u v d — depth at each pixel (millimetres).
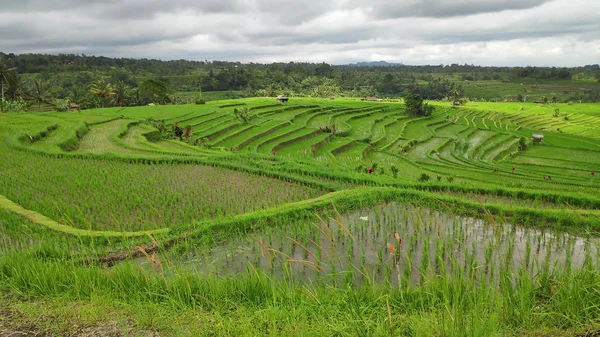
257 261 9609
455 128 76188
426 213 12875
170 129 45156
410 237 10047
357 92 134875
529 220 11766
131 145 28297
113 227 12195
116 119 43000
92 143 30016
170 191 16188
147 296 7137
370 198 13883
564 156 53719
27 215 12344
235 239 11000
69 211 13102
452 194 15852
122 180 17672
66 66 131375
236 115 57094
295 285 7824
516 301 6293
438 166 41812
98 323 6113
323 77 140000
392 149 51469
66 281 7500
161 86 80188
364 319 5848
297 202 13664
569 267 7238
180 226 11578
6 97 64438
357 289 7207
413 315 6004
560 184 34219
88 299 6945
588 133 80812
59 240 10578
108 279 7551
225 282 7355
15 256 8688
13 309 6578
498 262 9078
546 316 5910
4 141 26203
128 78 119500
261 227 11734
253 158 23547
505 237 10719
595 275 6488
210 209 14000
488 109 109625
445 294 6488
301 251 10086
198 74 152875
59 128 33344
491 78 197250
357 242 10570
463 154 52656
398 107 95938
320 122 66250
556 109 101625
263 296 7113
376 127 69312
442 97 143375
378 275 8633
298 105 81062
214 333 5777
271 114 69875
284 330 5723
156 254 10156
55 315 6312
